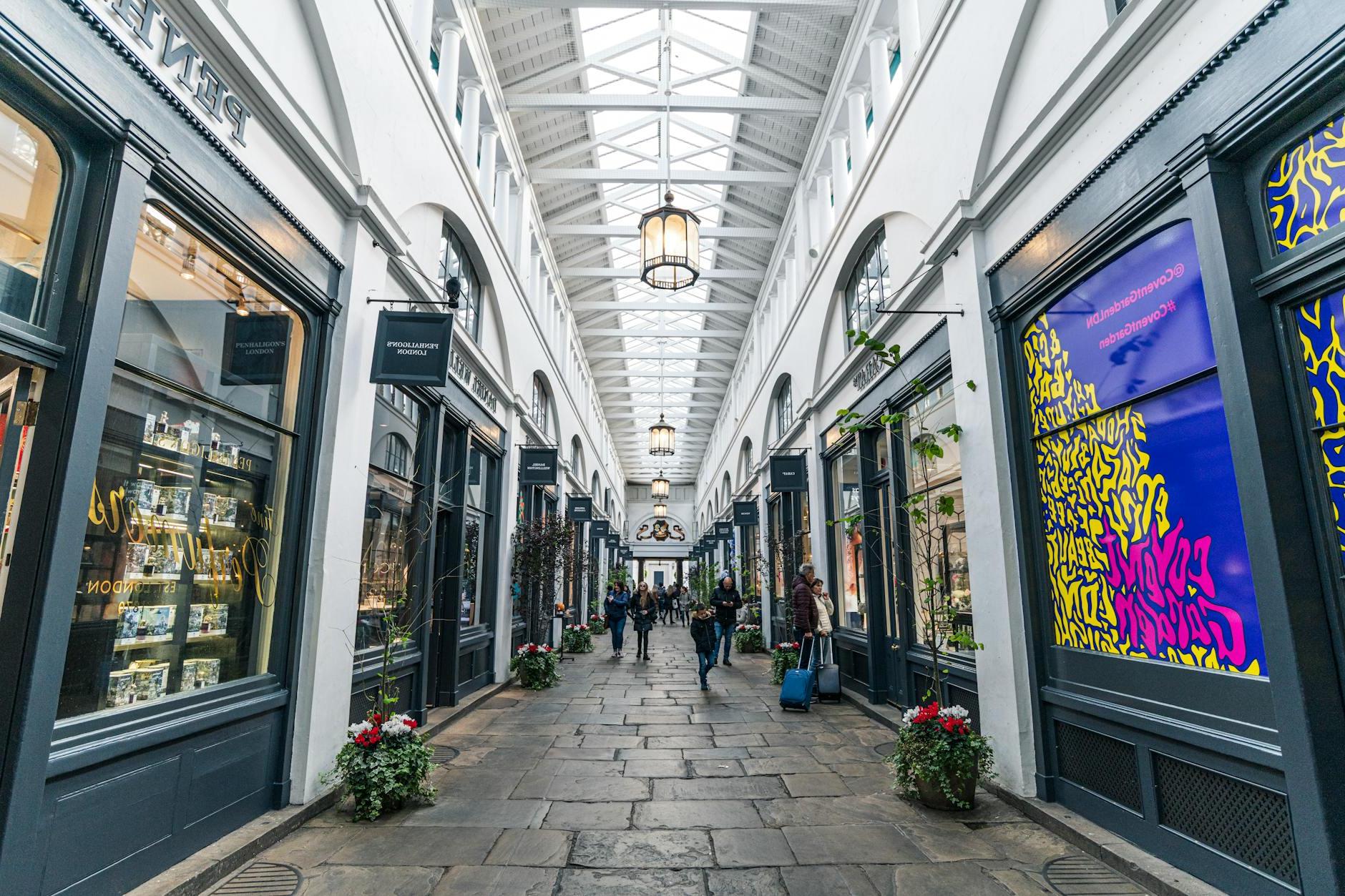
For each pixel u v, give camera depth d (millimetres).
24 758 2316
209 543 3525
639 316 21500
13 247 2480
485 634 8594
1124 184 3385
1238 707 2799
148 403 3102
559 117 11031
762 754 5535
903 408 6805
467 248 7945
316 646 4137
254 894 3027
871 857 3451
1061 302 4039
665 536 39875
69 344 2568
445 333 4848
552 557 10898
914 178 6016
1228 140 2773
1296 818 2461
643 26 9836
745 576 16281
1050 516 4148
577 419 17891
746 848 3584
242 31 3334
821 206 10891
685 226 7516
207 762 3334
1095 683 3695
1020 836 3711
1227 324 2748
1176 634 3174
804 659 7922
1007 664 4312
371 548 5395
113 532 2902
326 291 4410
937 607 5367
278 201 3775
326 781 4148
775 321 14680
